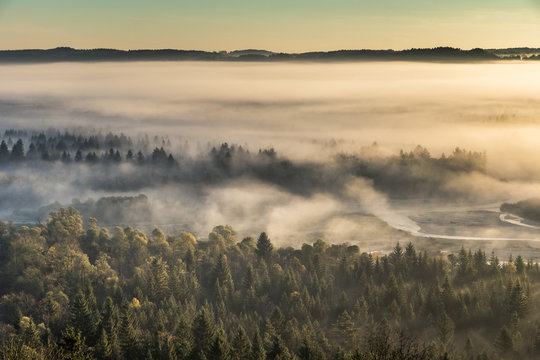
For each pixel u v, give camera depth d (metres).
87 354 172.75
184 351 196.62
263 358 191.25
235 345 193.88
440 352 188.50
